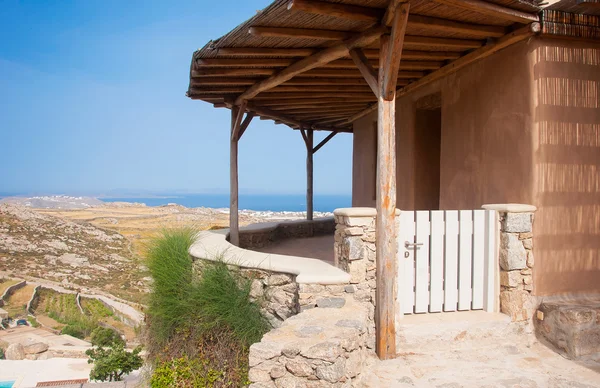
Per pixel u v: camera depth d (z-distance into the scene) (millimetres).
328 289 4113
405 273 4336
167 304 5535
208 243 6465
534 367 3805
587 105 4430
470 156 5387
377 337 3990
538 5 4102
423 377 3600
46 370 17391
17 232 54906
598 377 3613
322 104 8172
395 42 3537
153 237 6266
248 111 7867
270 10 3682
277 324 4703
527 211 4281
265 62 5191
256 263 4965
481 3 3668
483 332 4160
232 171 7691
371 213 4137
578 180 4414
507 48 4625
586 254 4461
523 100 4402
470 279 4500
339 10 3602
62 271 44469
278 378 3049
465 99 5484
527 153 4359
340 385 3020
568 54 4352
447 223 4445
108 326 30125
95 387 7152
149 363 5891
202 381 4633
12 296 35438
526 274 4324
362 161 9273
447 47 4883
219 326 4883
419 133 7094
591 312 3984
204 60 5082
